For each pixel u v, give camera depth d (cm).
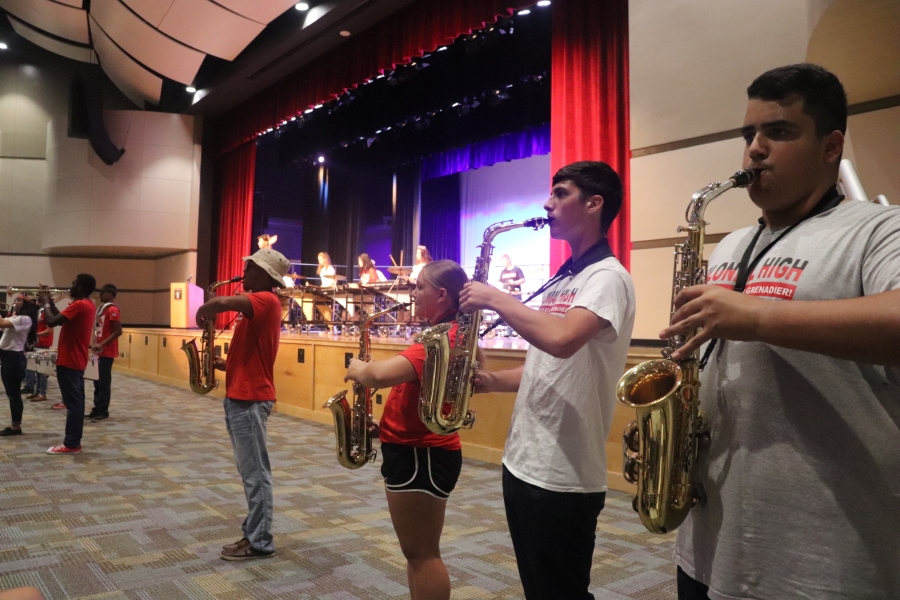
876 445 89
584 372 145
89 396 880
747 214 415
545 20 835
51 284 1548
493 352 491
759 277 104
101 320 675
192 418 704
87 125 1238
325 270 1198
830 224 100
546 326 137
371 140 1144
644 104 470
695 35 445
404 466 188
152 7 961
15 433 573
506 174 1396
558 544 140
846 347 79
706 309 90
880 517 88
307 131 1245
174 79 1209
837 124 103
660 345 458
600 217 159
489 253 199
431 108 991
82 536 314
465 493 411
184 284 1136
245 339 293
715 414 107
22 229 1554
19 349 571
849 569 88
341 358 668
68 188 1405
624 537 330
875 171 369
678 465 106
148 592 251
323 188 1605
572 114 690
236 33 990
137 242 1368
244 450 291
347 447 242
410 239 1489
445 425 173
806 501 92
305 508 372
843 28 287
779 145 103
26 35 1451
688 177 447
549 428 143
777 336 83
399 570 279
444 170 1373
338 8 859
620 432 426
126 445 544
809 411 94
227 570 276
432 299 201
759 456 97
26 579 261
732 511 100
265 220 1509
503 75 885
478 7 744
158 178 1377
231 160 1363
